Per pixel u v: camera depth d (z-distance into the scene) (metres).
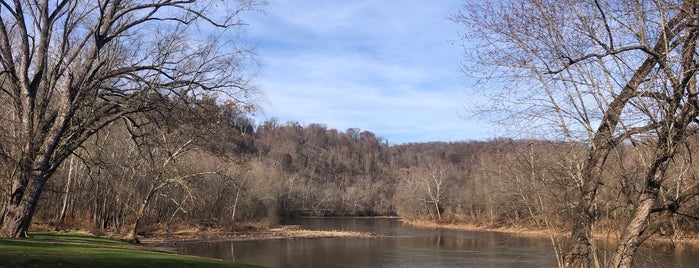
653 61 8.97
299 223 82.00
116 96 21.11
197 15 20.52
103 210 41.03
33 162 18.59
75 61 20.80
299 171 129.75
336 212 116.62
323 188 120.38
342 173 143.00
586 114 9.58
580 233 9.78
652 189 9.25
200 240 44.69
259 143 130.50
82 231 36.44
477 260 32.84
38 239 18.89
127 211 45.53
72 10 20.19
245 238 48.62
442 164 91.38
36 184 18.55
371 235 55.72
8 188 19.55
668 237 11.50
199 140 26.06
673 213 9.35
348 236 54.00
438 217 83.69
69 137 19.67
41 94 22.05
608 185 9.80
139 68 20.06
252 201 65.88
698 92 8.64
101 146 33.38
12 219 18.14
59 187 36.00
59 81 23.56
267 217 69.31
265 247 40.66
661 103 8.66
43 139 19.11
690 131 8.99
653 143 9.15
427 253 37.12
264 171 73.62
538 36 9.49
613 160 9.86
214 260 18.22
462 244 44.62
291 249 39.56
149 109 20.20
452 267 29.80
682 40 8.50
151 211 49.88
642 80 8.74
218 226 56.56
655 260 10.22
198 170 43.38
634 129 9.02
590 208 9.82
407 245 43.72
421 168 100.94
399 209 95.81
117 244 23.92
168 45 20.45
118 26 20.78
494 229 58.94
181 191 49.56
